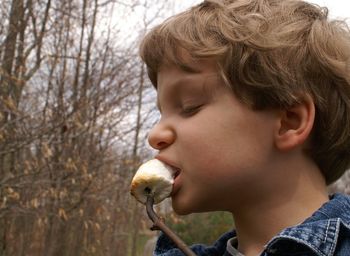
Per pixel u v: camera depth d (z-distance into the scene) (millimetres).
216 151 1024
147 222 10680
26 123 6875
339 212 1029
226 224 12914
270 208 1048
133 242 11328
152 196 1074
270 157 1034
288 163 1050
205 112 1041
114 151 8328
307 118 1036
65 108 6566
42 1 7254
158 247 1391
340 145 1093
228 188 1035
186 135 1045
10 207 6059
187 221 12852
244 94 1022
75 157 6910
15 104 5879
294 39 1056
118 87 8414
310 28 1087
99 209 7758
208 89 1044
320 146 1084
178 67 1065
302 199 1056
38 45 6941
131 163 8180
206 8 1118
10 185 5750
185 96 1062
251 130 1025
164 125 1080
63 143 6445
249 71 1021
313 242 957
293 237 961
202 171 1032
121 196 8703
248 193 1042
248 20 1060
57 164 6387
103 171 7766
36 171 6195
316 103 1053
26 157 6488
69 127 6535
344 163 1132
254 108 1024
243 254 1090
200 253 1349
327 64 1056
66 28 7590
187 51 1054
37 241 8914
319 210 1025
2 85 6043
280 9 1109
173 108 1087
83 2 7957
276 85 1019
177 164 1060
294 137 1032
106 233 10500
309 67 1047
